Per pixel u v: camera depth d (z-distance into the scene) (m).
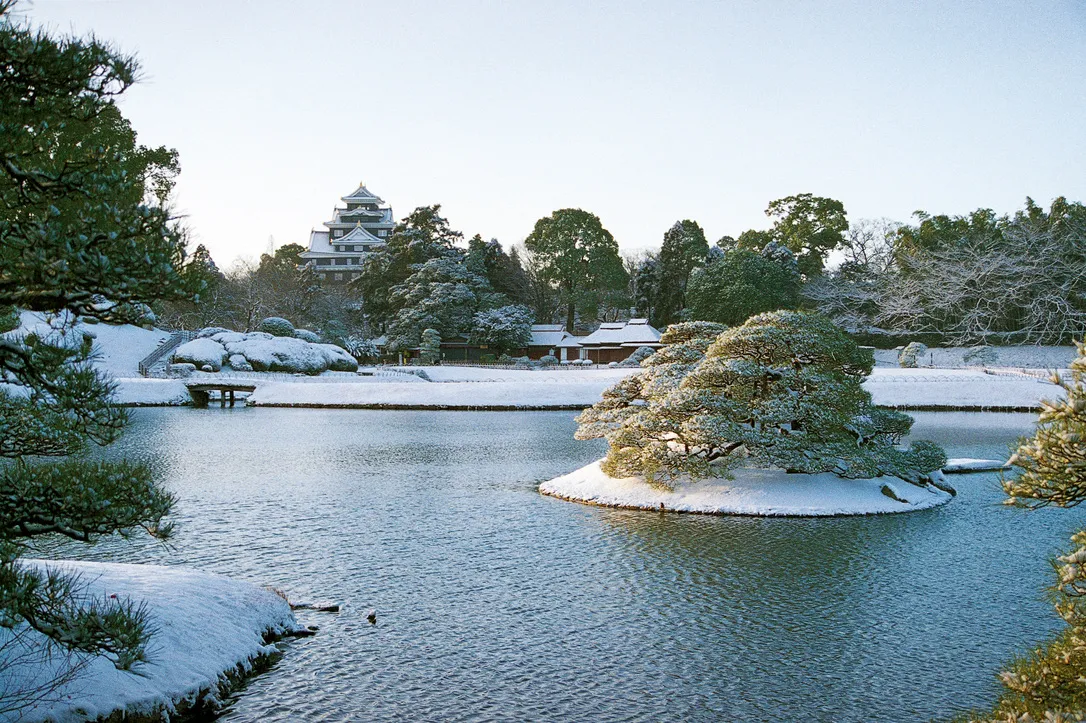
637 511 29.56
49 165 9.42
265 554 23.58
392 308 124.00
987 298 111.44
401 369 97.44
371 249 172.88
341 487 34.75
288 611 18.00
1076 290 109.94
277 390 80.38
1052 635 17.19
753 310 112.44
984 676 15.23
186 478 36.91
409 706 14.02
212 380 82.38
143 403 76.12
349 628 17.69
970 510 29.58
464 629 17.66
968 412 71.19
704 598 19.69
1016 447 8.91
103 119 20.89
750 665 15.77
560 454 45.22
